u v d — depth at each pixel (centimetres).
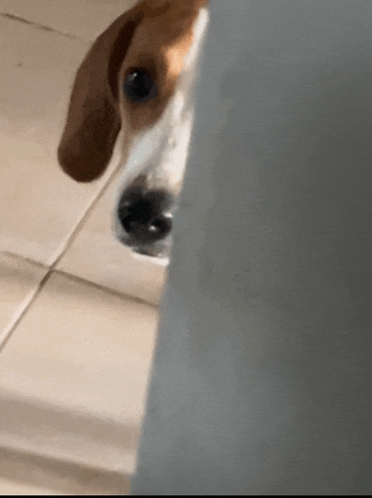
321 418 42
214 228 49
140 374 109
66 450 95
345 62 44
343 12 45
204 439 46
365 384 41
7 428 96
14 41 167
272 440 43
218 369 47
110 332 114
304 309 44
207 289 49
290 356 44
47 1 180
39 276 119
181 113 110
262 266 46
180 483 46
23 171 138
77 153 138
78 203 136
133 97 116
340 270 43
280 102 46
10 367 104
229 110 49
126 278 124
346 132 43
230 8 51
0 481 89
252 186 47
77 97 138
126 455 97
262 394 44
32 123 149
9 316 111
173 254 52
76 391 104
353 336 42
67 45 171
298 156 45
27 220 129
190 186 52
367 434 41
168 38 111
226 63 50
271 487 43
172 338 50
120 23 129
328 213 43
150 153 111
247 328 46
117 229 112
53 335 110
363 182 42
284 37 47
